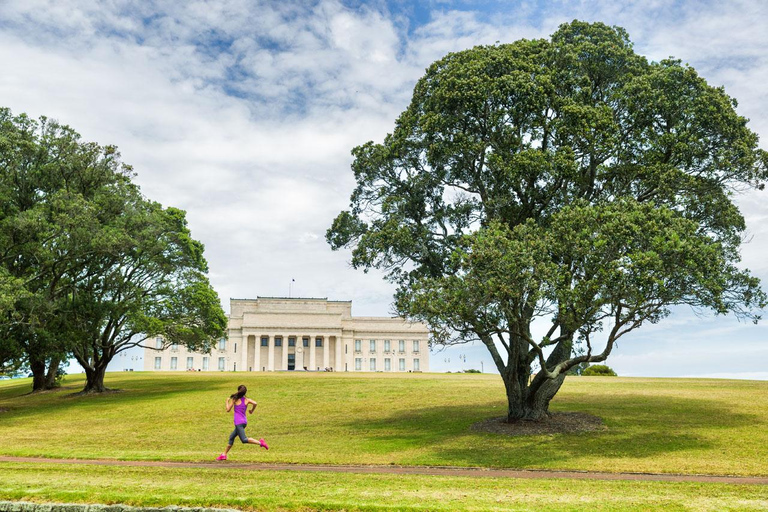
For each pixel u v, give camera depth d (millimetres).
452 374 77438
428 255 31906
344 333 127938
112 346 53031
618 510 12820
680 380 55750
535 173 28250
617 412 32094
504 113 29078
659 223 23281
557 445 24500
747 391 40969
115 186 45906
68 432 31734
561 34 32719
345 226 34938
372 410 37500
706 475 18750
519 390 29531
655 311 24000
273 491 14578
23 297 37188
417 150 32750
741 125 28453
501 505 13180
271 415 36406
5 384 78375
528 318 26031
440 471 19438
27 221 37875
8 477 16781
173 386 56469
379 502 13453
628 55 30703
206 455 22234
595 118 27766
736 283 25359
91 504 13688
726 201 29297
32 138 42812
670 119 28672
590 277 23516
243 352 122812
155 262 51219
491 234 25219
